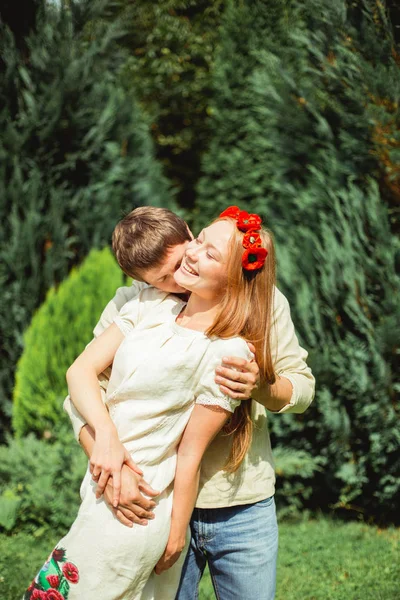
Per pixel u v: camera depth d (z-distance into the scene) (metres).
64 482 4.66
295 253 5.04
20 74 5.50
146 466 1.94
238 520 2.12
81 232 5.63
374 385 4.66
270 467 2.20
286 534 4.65
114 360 2.04
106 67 5.88
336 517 5.04
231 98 8.21
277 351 2.16
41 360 5.11
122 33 5.91
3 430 5.62
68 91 5.46
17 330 5.45
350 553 4.25
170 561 1.98
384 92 4.43
